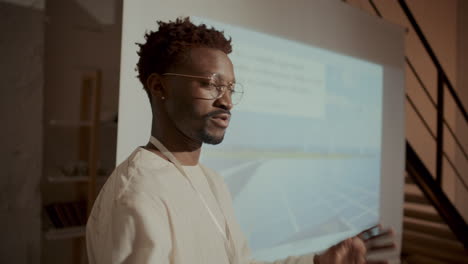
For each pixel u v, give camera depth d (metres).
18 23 1.68
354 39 2.33
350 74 2.36
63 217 1.70
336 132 2.28
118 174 0.56
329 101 2.24
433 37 3.64
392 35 2.60
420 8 3.57
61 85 1.83
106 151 1.91
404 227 3.29
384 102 2.59
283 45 1.99
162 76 0.62
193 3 1.53
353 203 2.38
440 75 2.94
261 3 1.82
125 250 0.47
